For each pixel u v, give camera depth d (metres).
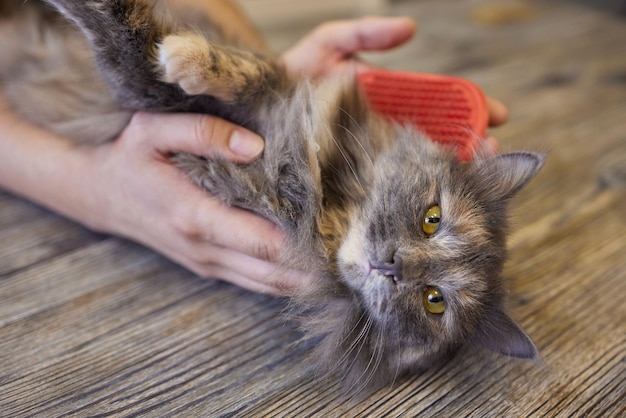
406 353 0.38
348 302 0.39
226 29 0.46
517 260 0.43
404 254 0.37
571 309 0.39
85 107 0.42
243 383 0.35
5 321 0.36
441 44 0.75
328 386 0.35
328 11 0.95
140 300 0.38
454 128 0.41
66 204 0.41
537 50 0.74
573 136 0.55
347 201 0.39
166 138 0.37
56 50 0.45
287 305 0.38
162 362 0.35
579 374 0.36
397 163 0.39
